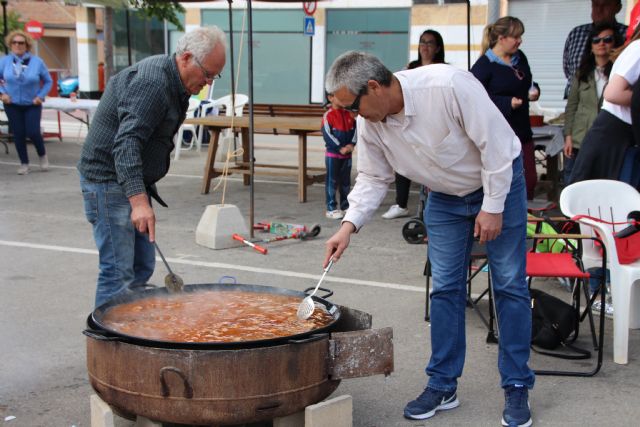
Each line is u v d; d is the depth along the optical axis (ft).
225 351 9.16
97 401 10.37
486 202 10.56
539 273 13.34
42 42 114.01
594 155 17.07
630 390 12.80
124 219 12.85
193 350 9.14
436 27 49.85
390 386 12.92
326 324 10.36
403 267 20.72
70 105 41.83
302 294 11.80
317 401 10.09
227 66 68.39
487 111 10.18
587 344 14.96
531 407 12.12
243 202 30.37
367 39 63.87
